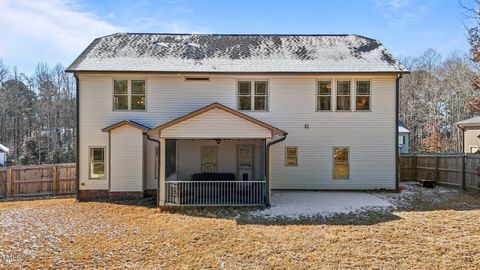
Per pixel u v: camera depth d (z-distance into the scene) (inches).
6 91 1737.2
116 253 289.3
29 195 636.7
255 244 309.4
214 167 603.2
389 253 278.8
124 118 573.9
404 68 583.5
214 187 526.3
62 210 476.7
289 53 639.1
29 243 319.3
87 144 567.5
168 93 580.7
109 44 649.6
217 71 568.7
